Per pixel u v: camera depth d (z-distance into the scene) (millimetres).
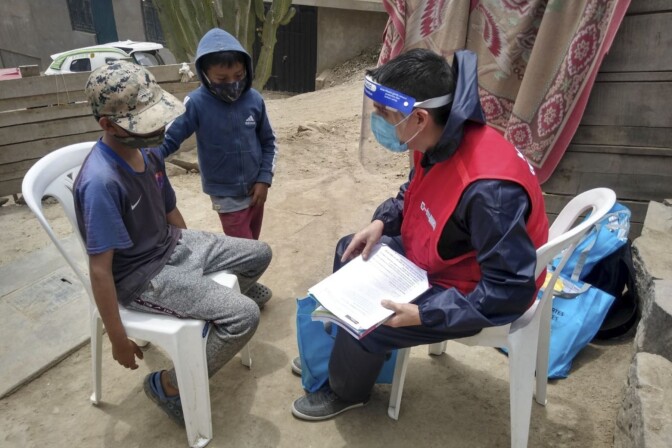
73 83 4441
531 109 2705
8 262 3451
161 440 2154
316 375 2283
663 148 2695
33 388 2432
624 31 2557
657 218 2686
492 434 2182
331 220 3980
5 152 4281
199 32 6828
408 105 1564
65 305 2938
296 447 2121
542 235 1753
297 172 4938
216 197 2748
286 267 3389
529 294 1604
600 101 2721
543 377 2225
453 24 2844
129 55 10391
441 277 1894
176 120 2523
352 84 10289
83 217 1846
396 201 2227
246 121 2650
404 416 2266
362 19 13789
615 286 2684
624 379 2387
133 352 2006
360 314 1755
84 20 18266
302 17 14398
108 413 2291
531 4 2615
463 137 1686
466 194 1600
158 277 2025
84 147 2191
